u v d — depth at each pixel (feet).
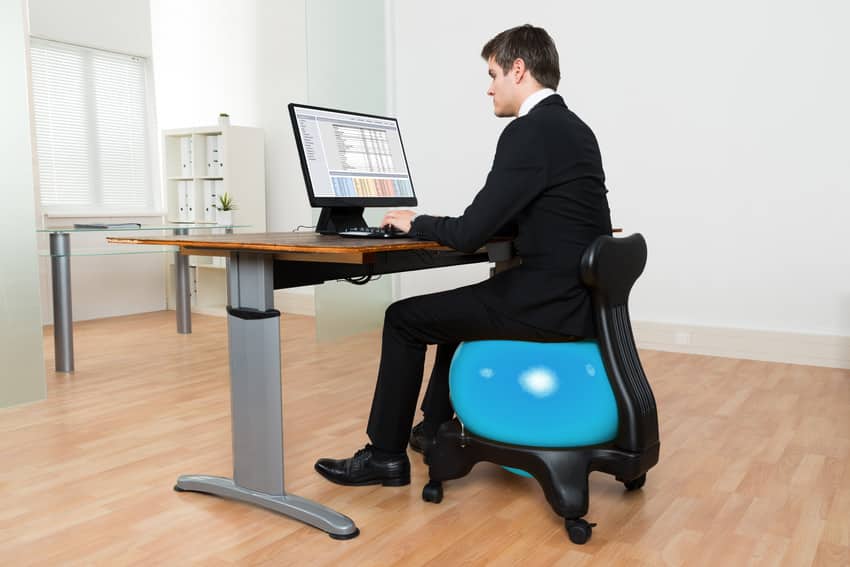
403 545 6.00
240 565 5.66
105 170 18.92
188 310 16.01
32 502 6.91
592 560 5.72
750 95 12.92
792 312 12.90
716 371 12.28
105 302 18.26
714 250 13.47
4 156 9.66
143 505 6.82
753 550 5.87
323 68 14.44
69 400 10.54
